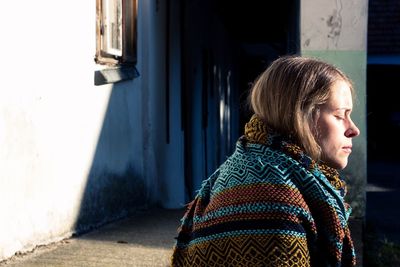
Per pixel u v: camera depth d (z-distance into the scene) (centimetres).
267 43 2383
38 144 530
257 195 175
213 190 187
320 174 184
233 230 173
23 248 502
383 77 2097
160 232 642
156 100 907
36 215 525
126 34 784
